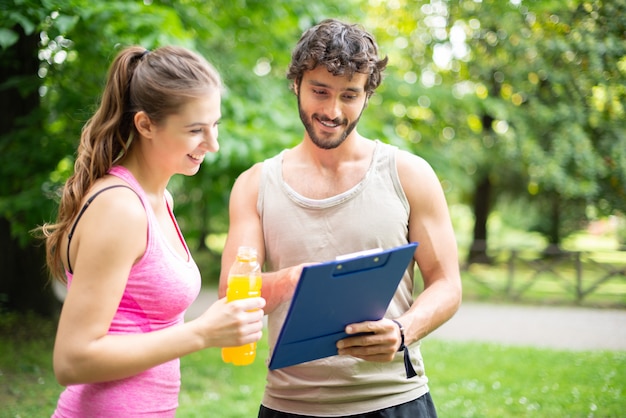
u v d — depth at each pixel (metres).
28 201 5.69
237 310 1.59
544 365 5.92
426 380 2.18
